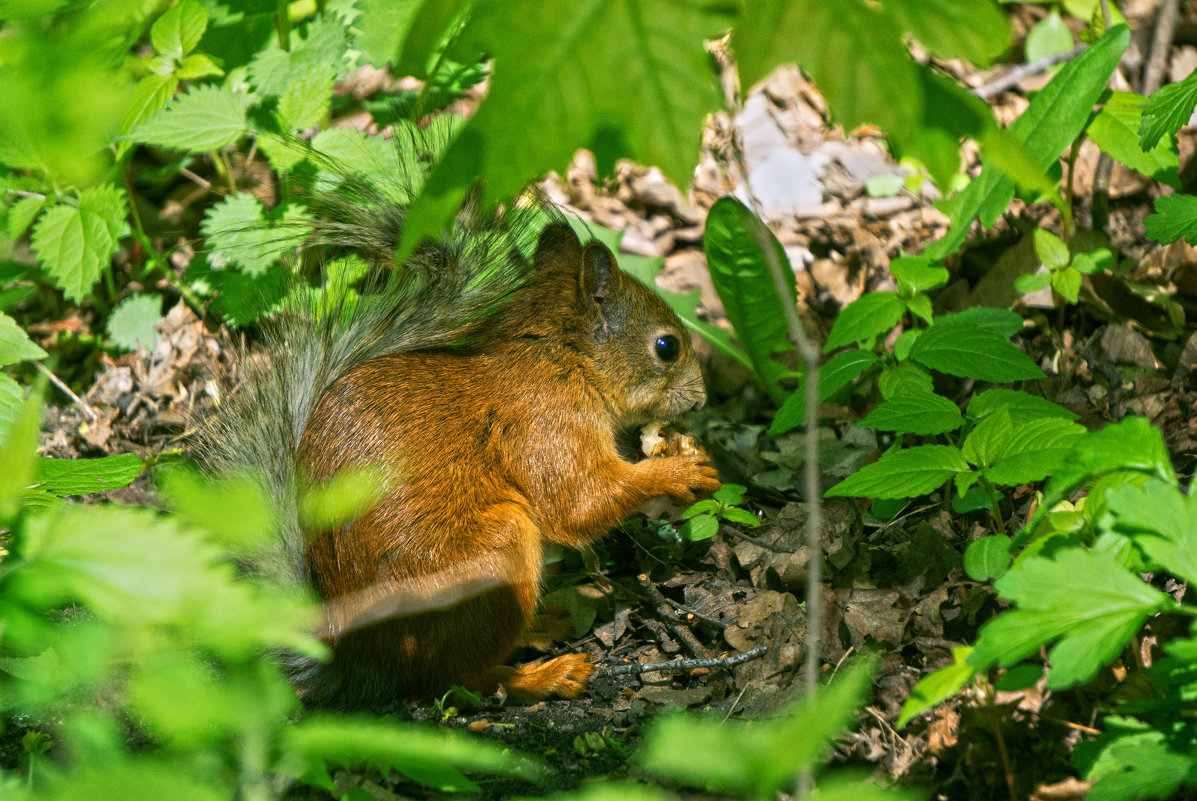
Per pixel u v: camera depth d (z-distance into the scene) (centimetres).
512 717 681
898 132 325
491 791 591
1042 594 429
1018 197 1019
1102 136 853
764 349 907
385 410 721
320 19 977
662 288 1085
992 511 669
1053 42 1184
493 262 809
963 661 461
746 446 954
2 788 386
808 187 1160
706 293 1084
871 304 820
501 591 700
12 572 331
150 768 296
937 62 1191
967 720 566
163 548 331
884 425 684
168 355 1033
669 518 886
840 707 276
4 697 427
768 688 659
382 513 690
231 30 1020
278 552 705
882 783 554
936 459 619
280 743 334
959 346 745
